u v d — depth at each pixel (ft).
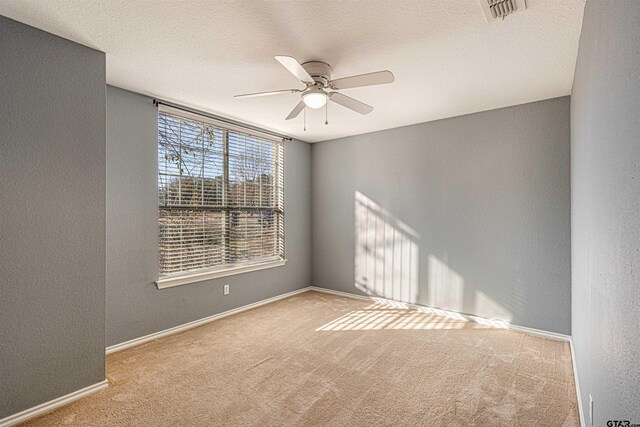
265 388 7.57
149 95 10.35
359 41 7.09
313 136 15.71
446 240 12.73
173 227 11.18
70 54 7.09
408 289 13.75
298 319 12.41
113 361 8.92
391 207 14.23
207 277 12.05
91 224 7.39
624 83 3.05
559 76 8.80
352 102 8.35
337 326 11.64
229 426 6.25
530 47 7.29
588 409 5.53
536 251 10.83
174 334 10.91
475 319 12.05
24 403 6.44
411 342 10.19
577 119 7.72
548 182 10.60
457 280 12.48
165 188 10.96
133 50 7.53
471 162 12.10
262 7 5.95
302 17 6.25
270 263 14.58
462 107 11.41
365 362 8.85
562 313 10.36
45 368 6.72
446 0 5.72
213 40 7.09
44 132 6.70
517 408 6.77
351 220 15.57
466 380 7.90
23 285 6.45
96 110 7.47
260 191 14.39
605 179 4.10
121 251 9.80
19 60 6.39
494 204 11.62
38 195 6.64
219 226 12.67
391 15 6.17
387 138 14.33
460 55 7.68
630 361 2.87
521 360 8.93
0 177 6.18
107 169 9.52
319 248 16.75
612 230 3.67
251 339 10.48
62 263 6.96
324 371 8.36
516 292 11.21
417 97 10.41
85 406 6.89
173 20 6.35
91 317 7.38
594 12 4.80
